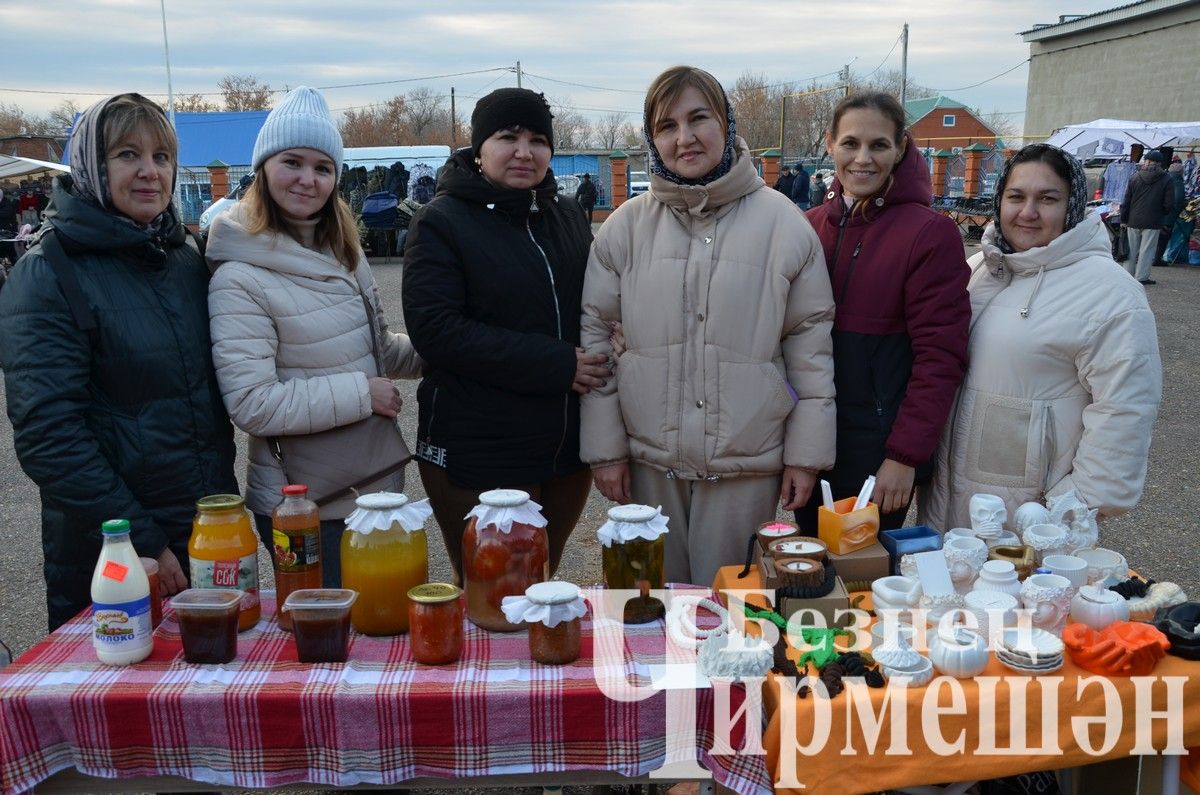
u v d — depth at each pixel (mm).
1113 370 2143
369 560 1764
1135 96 25109
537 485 2486
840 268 2418
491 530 1791
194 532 1797
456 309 2320
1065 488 2213
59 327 1894
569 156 24094
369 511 1780
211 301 2164
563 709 1563
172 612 1893
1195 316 9102
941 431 2322
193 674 1616
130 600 1639
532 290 2375
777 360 2377
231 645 1669
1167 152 13055
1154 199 10938
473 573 1807
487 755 1569
